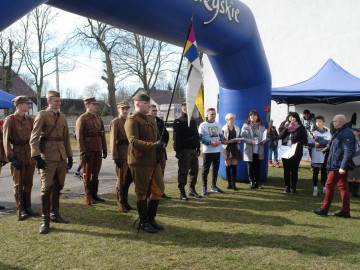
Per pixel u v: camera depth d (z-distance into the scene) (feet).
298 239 15.40
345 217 18.89
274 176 31.37
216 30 21.61
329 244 14.84
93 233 15.93
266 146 28.30
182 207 20.62
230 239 15.31
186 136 22.36
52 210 17.56
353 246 14.64
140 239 15.21
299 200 22.67
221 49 23.62
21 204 17.92
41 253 13.62
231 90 27.71
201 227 16.93
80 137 20.66
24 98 18.26
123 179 19.71
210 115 24.11
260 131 26.23
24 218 18.07
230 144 25.46
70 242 14.79
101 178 31.50
